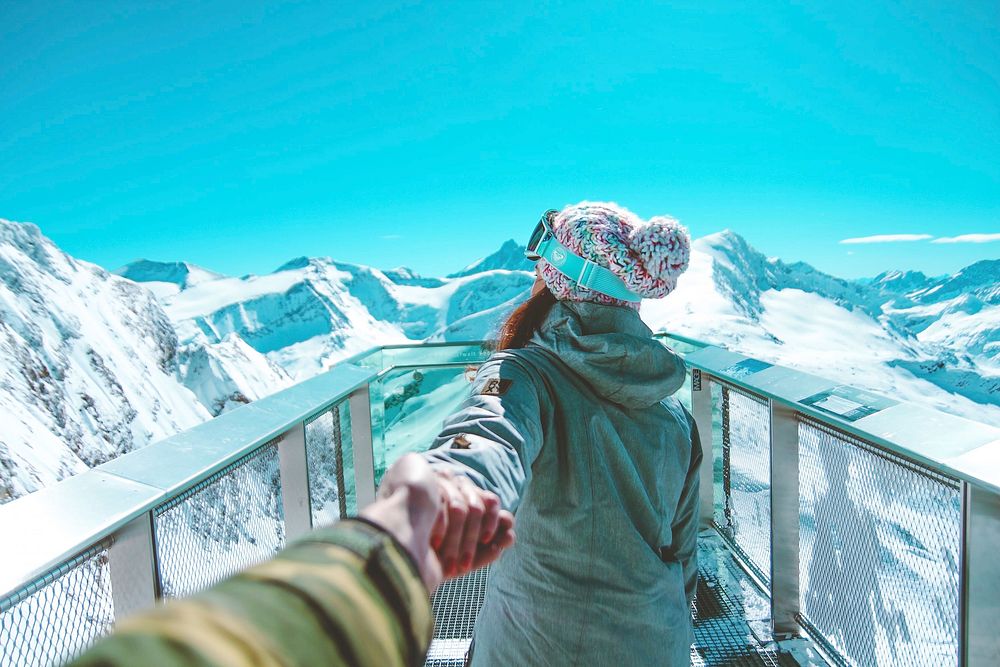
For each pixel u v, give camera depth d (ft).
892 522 5.52
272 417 5.65
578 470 3.25
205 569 4.67
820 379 6.66
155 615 0.73
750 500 8.43
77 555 3.43
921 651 5.18
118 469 4.03
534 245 3.77
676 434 3.72
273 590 0.86
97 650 0.62
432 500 1.36
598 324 3.50
